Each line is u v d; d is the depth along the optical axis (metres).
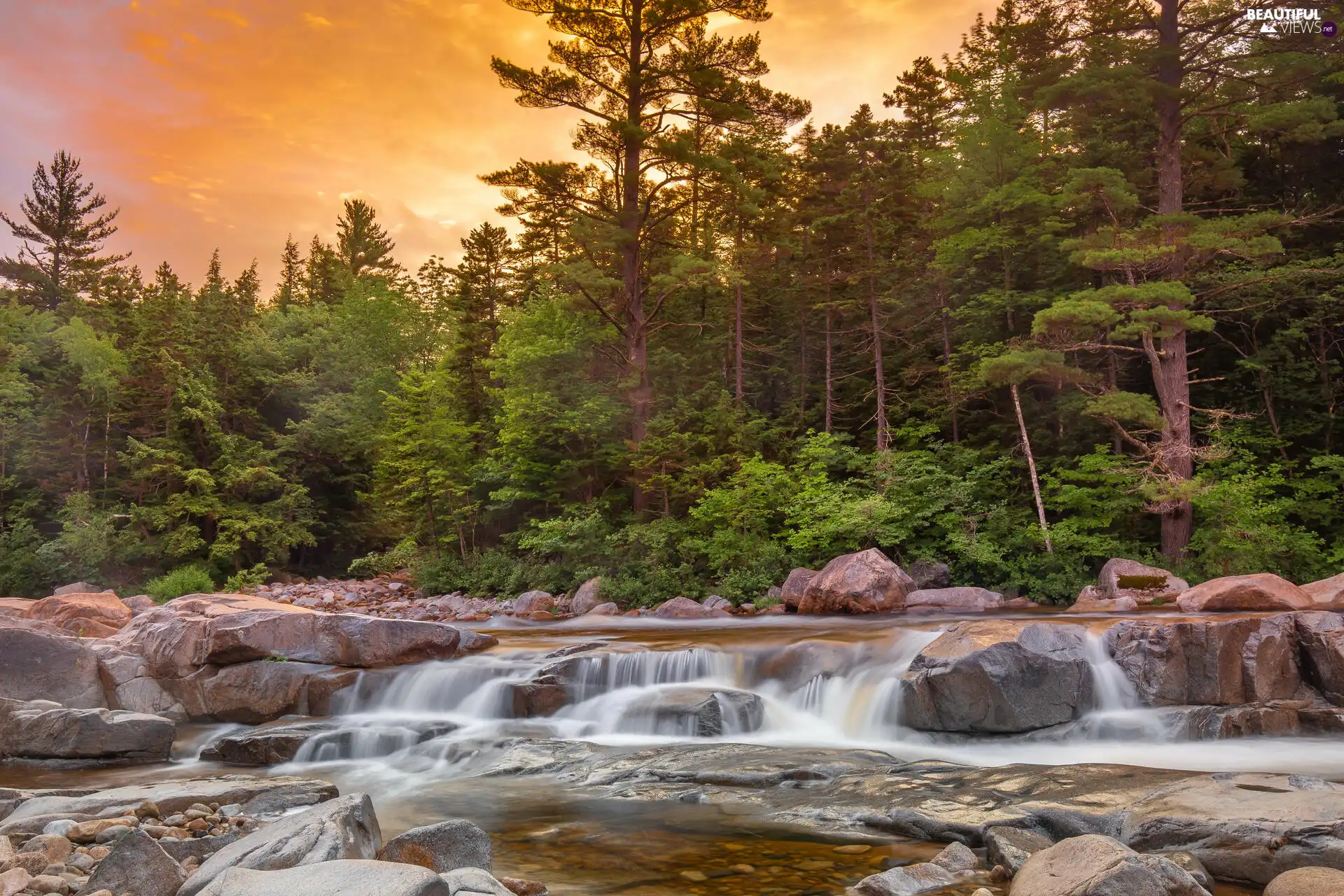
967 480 27.55
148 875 5.40
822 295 36.69
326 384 51.97
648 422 31.36
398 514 40.09
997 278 31.70
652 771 9.70
